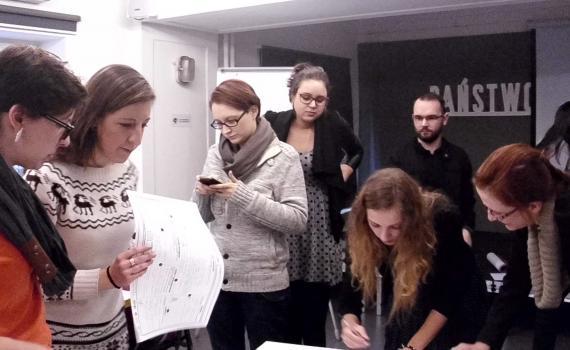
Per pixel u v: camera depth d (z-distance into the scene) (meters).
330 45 5.69
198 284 1.49
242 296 2.18
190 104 4.13
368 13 3.79
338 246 2.59
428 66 5.58
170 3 3.64
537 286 1.66
